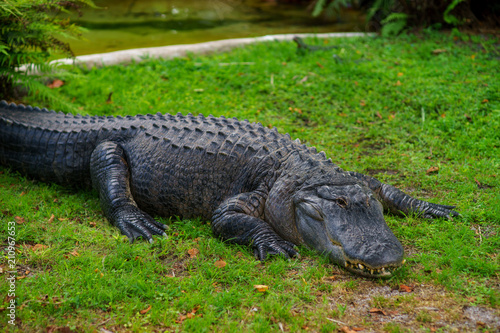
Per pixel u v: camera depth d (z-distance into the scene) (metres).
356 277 3.87
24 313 3.38
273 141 4.92
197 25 12.38
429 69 8.56
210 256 4.22
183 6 14.69
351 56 9.47
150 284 3.74
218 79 8.55
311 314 3.43
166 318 3.39
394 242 3.84
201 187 4.79
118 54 9.22
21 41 6.64
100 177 5.02
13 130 5.60
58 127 5.58
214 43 10.04
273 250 4.17
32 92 7.63
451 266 3.90
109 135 5.29
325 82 8.27
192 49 9.75
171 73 8.65
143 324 3.35
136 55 9.30
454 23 10.61
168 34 11.45
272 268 3.95
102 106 7.40
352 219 3.98
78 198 5.32
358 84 8.15
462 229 4.36
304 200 4.22
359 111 7.33
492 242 4.20
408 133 6.70
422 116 6.94
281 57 9.52
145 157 5.00
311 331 3.28
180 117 5.54
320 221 4.12
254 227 4.31
